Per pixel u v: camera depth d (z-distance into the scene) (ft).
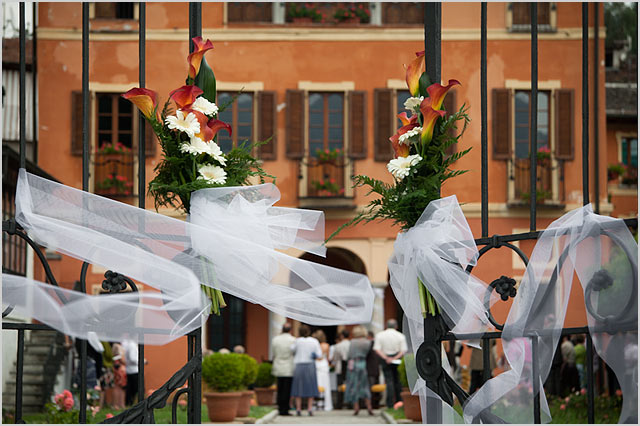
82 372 10.16
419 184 11.00
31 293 10.11
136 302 10.28
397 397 45.39
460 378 44.04
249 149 11.20
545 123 58.49
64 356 41.57
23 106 10.58
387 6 59.82
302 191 58.03
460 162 56.13
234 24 58.44
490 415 10.50
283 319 60.75
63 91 56.70
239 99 58.49
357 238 57.88
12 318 28.30
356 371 44.88
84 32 10.50
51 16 56.85
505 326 10.43
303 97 58.39
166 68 57.06
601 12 57.82
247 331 64.23
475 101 56.65
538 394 10.17
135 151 56.70
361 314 10.91
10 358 38.09
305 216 10.95
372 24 59.06
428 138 10.93
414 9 59.82
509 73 57.62
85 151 10.56
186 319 10.41
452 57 56.95
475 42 57.00
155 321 10.31
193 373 10.66
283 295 10.81
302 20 59.41
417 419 35.45
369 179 11.18
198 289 10.37
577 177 57.77
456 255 10.73
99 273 52.24
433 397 10.85
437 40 11.28
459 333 10.75
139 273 10.41
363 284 10.98
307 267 10.85
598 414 30.63
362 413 46.11
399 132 11.21
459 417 10.76
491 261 51.83
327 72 58.80
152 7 57.26
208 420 38.37
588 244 10.19
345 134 58.59
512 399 10.48
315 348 44.98
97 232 10.46
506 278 10.43
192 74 11.13
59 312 10.12
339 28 58.80
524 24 57.57
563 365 40.52
